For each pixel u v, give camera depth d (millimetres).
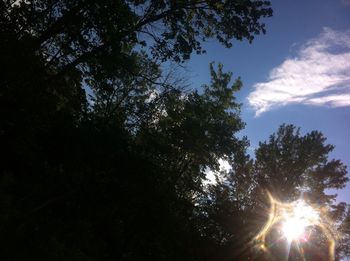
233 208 27875
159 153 24234
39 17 15734
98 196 17203
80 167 16906
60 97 17562
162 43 17125
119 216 20375
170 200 23266
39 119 15672
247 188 30391
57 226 15086
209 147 27469
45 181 15461
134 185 18828
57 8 16500
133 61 19312
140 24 17141
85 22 16312
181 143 26438
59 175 15953
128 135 20094
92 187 16891
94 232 20141
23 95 14328
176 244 24359
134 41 17000
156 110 23359
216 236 26453
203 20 17781
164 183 22859
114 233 21531
